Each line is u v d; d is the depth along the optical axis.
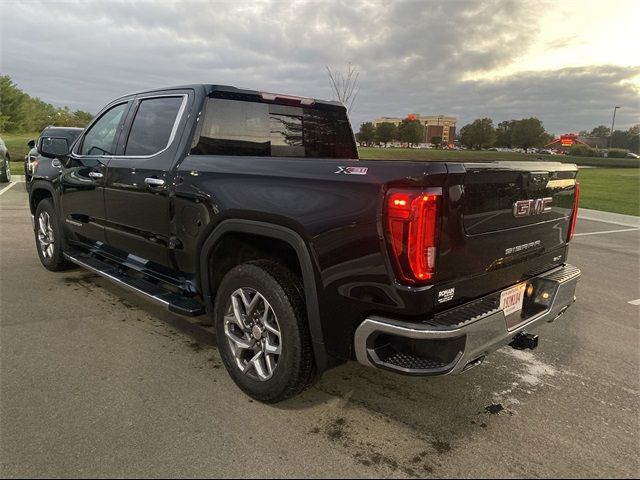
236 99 3.72
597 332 4.45
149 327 4.10
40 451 2.43
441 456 2.53
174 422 2.73
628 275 6.65
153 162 3.66
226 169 3.11
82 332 3.94
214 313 3.25
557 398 3.19
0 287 4.99
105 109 4.57
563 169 3.21
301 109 4.22
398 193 2.27
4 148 15.05
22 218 8.99
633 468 2.49
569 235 3.48
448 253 2.36
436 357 2.36
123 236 4.08
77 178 4.61
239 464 2.40
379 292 2.37
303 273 2.66
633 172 34.75
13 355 3.48
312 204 2.60
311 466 2.41
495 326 2.54
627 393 3.29
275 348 2.85
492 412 2.98
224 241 3.22
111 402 2.90
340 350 2.59
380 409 2.97
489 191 2.56
